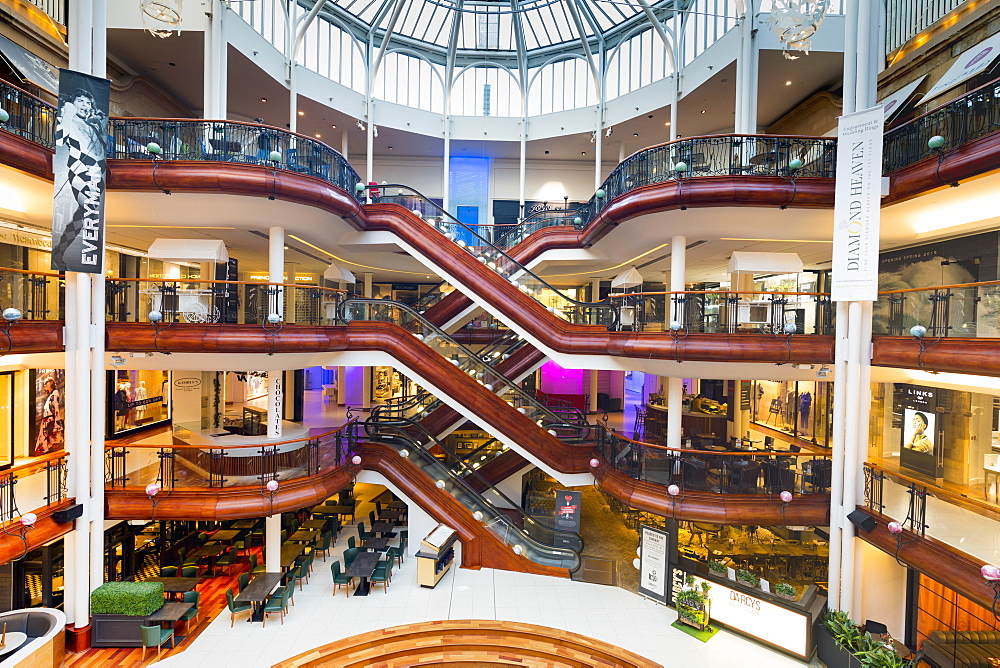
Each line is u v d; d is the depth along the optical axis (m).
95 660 9.22
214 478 11.03
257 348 10.85
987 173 7.74
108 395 14.12
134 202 10.91
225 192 10.48
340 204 12.13
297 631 10.17
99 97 9.42
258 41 15.70
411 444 14.41
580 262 17.14
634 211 11.46
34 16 11.09
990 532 8.61
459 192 24.75
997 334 8.02
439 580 12.41
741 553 13.06
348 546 13.84
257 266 20.58
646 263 17.48
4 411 11.80
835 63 14.33
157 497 10.55
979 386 9.20
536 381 26.34
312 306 12.09
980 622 9.53
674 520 11.67
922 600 10.20
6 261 11.15
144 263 15.88
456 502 13.68
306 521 14.69
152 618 9.61
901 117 11.27
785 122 18.03
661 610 11.36
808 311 11.21
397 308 13.91
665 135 21.72
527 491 18.47
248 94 17.92
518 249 16.78
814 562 12.21
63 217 9.06
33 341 8.90
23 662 8.03
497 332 20.61
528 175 24.92
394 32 22.06
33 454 12.20
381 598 11.55
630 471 12.09
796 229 11.70
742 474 10.99
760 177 10.34
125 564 11.55
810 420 16.47
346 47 21.06
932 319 9.05
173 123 10.60
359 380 25.28
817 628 9.77
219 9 13.45
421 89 23.47
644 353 11.63
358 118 20.34
